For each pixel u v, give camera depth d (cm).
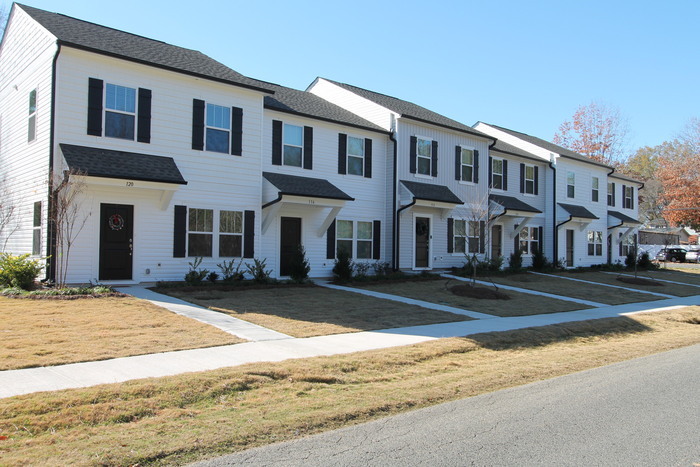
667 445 514
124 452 462
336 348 926
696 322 1582
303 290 1619
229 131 1684
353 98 2330
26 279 1344
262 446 495
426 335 1081
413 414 606
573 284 2288
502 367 876
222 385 661
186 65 1630
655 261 4062
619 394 712
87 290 1295
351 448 493
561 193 2992
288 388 686
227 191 1678
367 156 2130
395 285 1859
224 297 1395
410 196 2109
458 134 2412
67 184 1297
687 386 764
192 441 494
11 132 1673
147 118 1517
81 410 551
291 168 1894
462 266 2453
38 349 794
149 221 1523
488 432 544
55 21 1563
